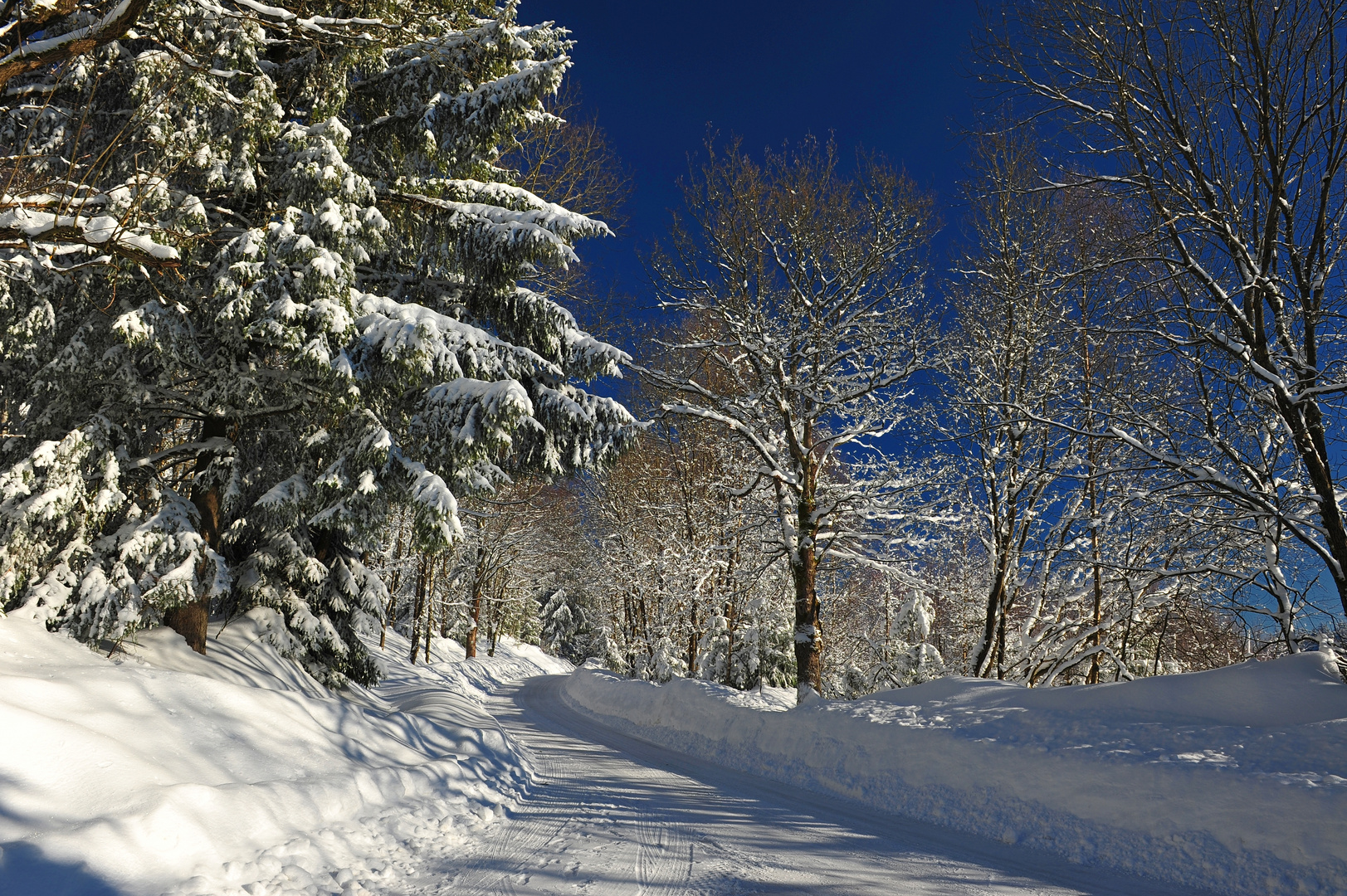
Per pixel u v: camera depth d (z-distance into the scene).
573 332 11.66
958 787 8.00
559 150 18.83
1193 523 10.59
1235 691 7.62
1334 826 5.11
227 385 8.90
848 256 15.66
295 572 11.02
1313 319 8.29
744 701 14.77
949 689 10.64
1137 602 13.10
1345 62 7.80
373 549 11.74
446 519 8.59
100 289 8.77
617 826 6.49
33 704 5.10
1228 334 9.32
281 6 8.80
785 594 23.28
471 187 11.43
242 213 10.13
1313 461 8.00
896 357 15.59
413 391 9.97
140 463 8.62
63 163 8.45
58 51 5.51
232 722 6.34
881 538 15.43
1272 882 5.13
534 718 17.95
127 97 8.88
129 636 8.19
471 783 7.57
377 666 13.12
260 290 8.27
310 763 6.31
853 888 4.94
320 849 4.80
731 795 8.71
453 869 4.89
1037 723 8.38
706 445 21.98
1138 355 10.83
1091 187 9.87
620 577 28.89
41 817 4.03
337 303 8.44
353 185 9.10
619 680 22.05
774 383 15.18
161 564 8.60
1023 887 5.25
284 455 11.25
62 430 8.77
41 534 7.85
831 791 9.44
